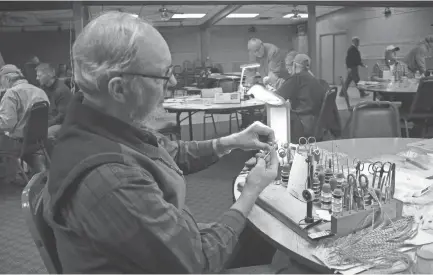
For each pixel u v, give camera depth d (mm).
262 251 1587
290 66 4750
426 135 4734
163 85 877
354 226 1139
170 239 809
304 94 3979
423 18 10086
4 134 3578
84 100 892
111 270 821
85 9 5707
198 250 863
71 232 821
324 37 15453
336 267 995
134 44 810
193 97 5363
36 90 3600
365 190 1207
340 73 14555
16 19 12047
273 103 1667
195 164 1427
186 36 16859
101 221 779
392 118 2861
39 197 1043
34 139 3357
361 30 13047
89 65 822
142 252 792
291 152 1681
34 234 971
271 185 1537
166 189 941
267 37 18188
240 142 1425
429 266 939
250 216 1301
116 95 841
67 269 881
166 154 1040
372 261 1007
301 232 1157
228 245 939
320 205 1308
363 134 2854
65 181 794
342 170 1581
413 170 1714
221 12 12508
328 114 4102
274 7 11617
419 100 4516
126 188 785
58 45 14078
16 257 2469
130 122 916
